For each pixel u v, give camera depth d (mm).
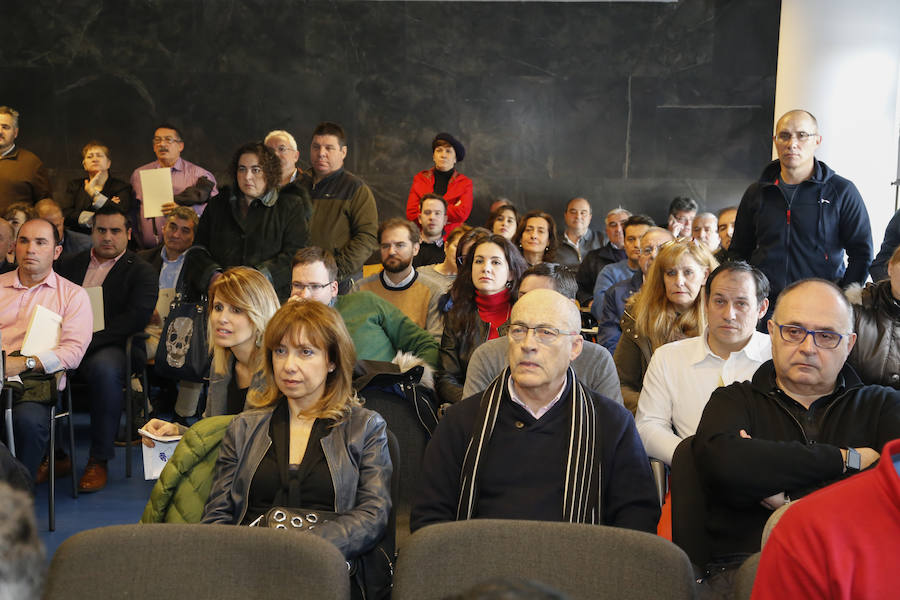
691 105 8781
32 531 878
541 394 2318
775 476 2119
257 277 3037
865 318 2959
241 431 2389
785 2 7348
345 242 5465
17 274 4434
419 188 8141
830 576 1168
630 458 2320
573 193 8883
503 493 2287
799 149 4480
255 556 1686
